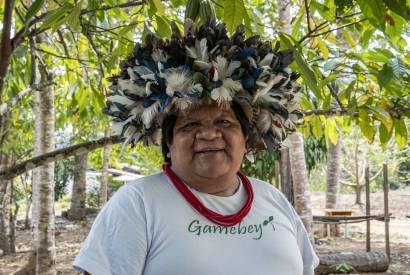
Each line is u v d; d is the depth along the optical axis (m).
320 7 2.73
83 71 4.32
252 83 1.64
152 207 1.63
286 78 1.72
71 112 5.42
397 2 1.72
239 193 1.78
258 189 1.85
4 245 9.52
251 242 1.68
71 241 10.99
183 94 1.59
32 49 2.74
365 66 2.78
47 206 5.29
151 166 16.92
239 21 1.86
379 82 2.50
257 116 1.77
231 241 1.65
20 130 7.46
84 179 14.10
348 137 16.91
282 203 1.90
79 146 3.01
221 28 1.66
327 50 3.01
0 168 7.12
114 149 12.42
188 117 1.67
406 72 2.51
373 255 7.62
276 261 1.70
